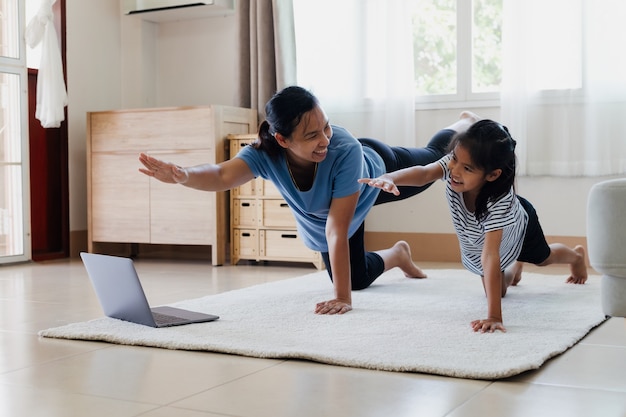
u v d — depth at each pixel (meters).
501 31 3.99
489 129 2.05
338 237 2.37
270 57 4.32
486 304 2.48
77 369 1.70
